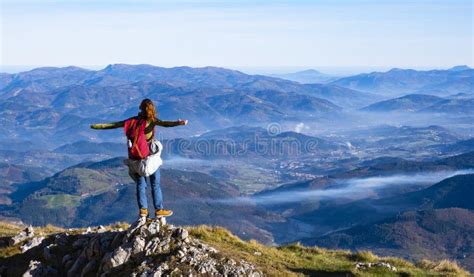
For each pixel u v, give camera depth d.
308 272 20.67
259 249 23.08
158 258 16.56
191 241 17.55
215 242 22.66
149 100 16.11
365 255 25.94
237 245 23.08
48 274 18.14
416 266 25.41
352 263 23.58
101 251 17.95
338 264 23.08
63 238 19.92
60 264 18.64
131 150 16.06
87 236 19.75
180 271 16.03
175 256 16.52
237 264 17.28
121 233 17.92
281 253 23.66
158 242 16.98
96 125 15.84
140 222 17.45
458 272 24.55
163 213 17.39
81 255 18.28
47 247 19.30
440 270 24.81
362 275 20.92
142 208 17.30
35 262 18.50
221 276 16.36
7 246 20.92
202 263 16.45
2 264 19.30
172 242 17.14
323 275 20.64
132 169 16.56
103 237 18.50
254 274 17.09
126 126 15.99
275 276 17.84
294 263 21.88
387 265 22.91
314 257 24.42
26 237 21.22
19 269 18.73
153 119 16.11
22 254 19.72
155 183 17.14
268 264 19.88
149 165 16.11
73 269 17.88
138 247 16.91
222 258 17.22
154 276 15.77
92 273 17.41
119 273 16.52
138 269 16.20
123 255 16.84
